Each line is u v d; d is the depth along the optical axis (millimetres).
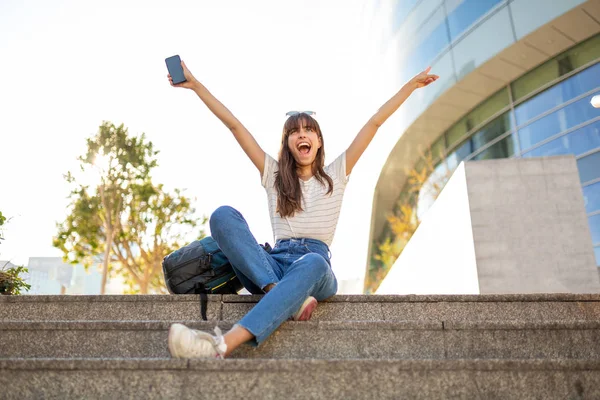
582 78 11922
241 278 3168
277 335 2643
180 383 2080
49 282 27594
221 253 3488
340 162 3461
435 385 2125
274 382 2090
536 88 13094
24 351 2691
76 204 21406
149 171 22016
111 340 2717
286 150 3426
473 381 2137
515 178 6055
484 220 5902
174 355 2215
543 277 5676
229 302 3107
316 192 3352
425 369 2143
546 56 12758
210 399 2062
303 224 3236
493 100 14469
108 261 22031
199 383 2080
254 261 2896
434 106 15219
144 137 22266
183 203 22344
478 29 13570
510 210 5934
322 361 2119
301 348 2639
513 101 13742
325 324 2680
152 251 22000
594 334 2736
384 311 3150
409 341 2701
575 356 2695
